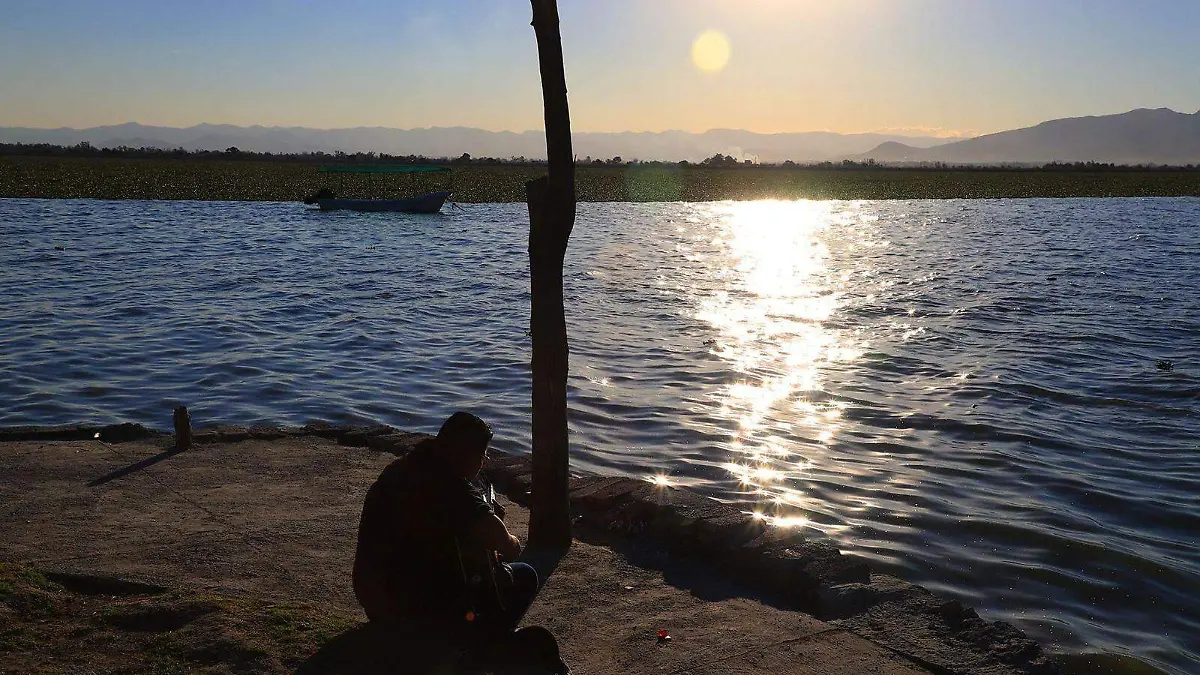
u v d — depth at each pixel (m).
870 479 9.73
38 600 4.88
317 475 7.73
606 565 6.05
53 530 6.30
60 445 8.48
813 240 40.69
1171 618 6.71
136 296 21.73
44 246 31.64
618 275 27.52
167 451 8.36
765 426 11.73
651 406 12.60
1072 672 5.89
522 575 4.77
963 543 8.02
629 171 129.75
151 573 5.53
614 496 6.99
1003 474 9.93
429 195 52.03
